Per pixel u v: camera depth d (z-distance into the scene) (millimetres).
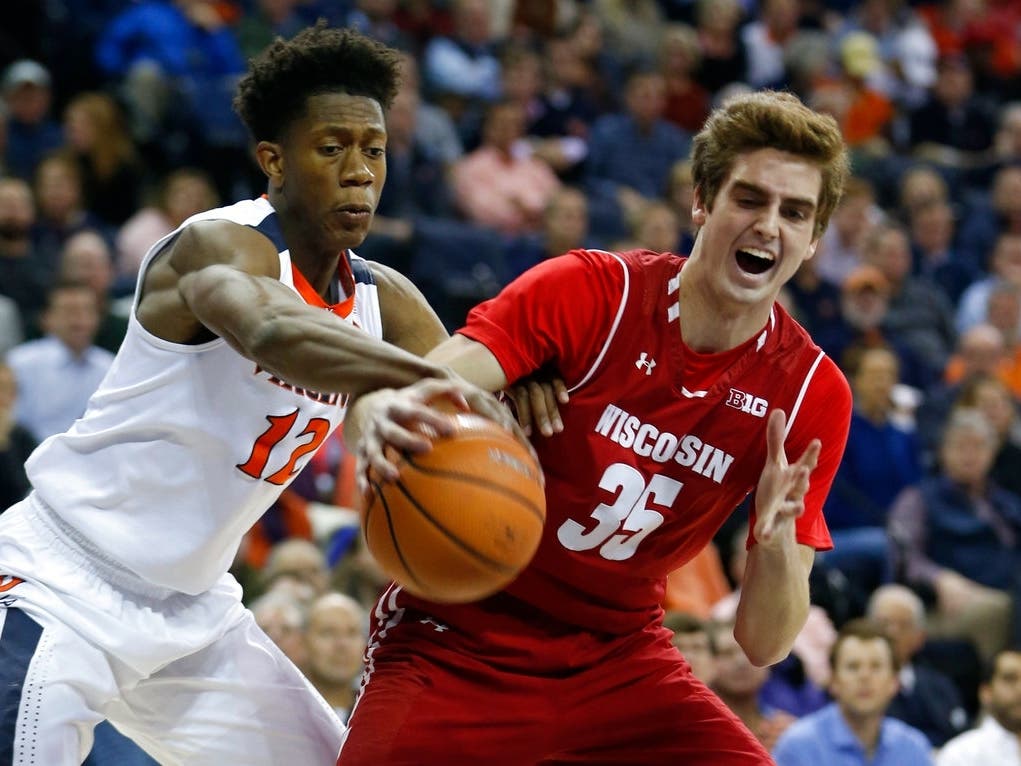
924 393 10680
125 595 3729
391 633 3783
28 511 3809
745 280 3500
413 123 11180
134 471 3637
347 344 3070
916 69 15406
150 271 3537
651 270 3604
